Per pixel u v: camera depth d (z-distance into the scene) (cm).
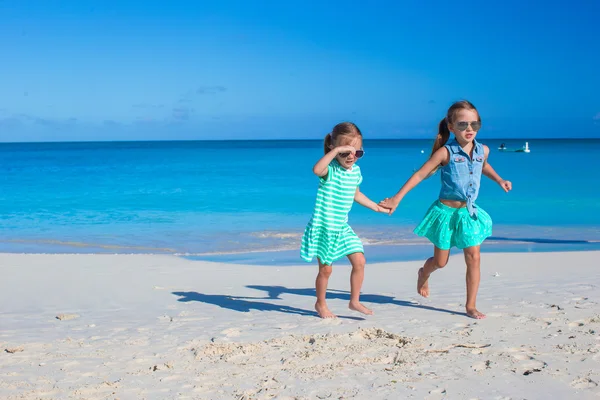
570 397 306
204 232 1303
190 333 475
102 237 1248
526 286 650
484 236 508
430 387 326
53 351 427
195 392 333
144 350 425
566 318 482
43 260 918
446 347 406
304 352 402
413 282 719
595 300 555
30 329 505
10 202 1948
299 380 346
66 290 692
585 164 3759
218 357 401
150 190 2358
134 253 1063
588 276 715
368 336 446
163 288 700
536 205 1752
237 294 659
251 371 367
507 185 523
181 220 1498
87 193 2245
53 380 359
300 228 1354
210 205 1828
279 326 489
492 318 494
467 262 511
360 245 509
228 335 463
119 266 866
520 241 1145
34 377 366
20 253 1037
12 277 775
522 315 500
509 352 387
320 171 476
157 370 377
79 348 434
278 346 423
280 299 625
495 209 1673
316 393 323
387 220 1434
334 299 617
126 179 2986
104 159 5925
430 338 430
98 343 448
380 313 533
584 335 425
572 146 9362
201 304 606
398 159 5134
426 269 562
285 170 3741
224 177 3092
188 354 411
